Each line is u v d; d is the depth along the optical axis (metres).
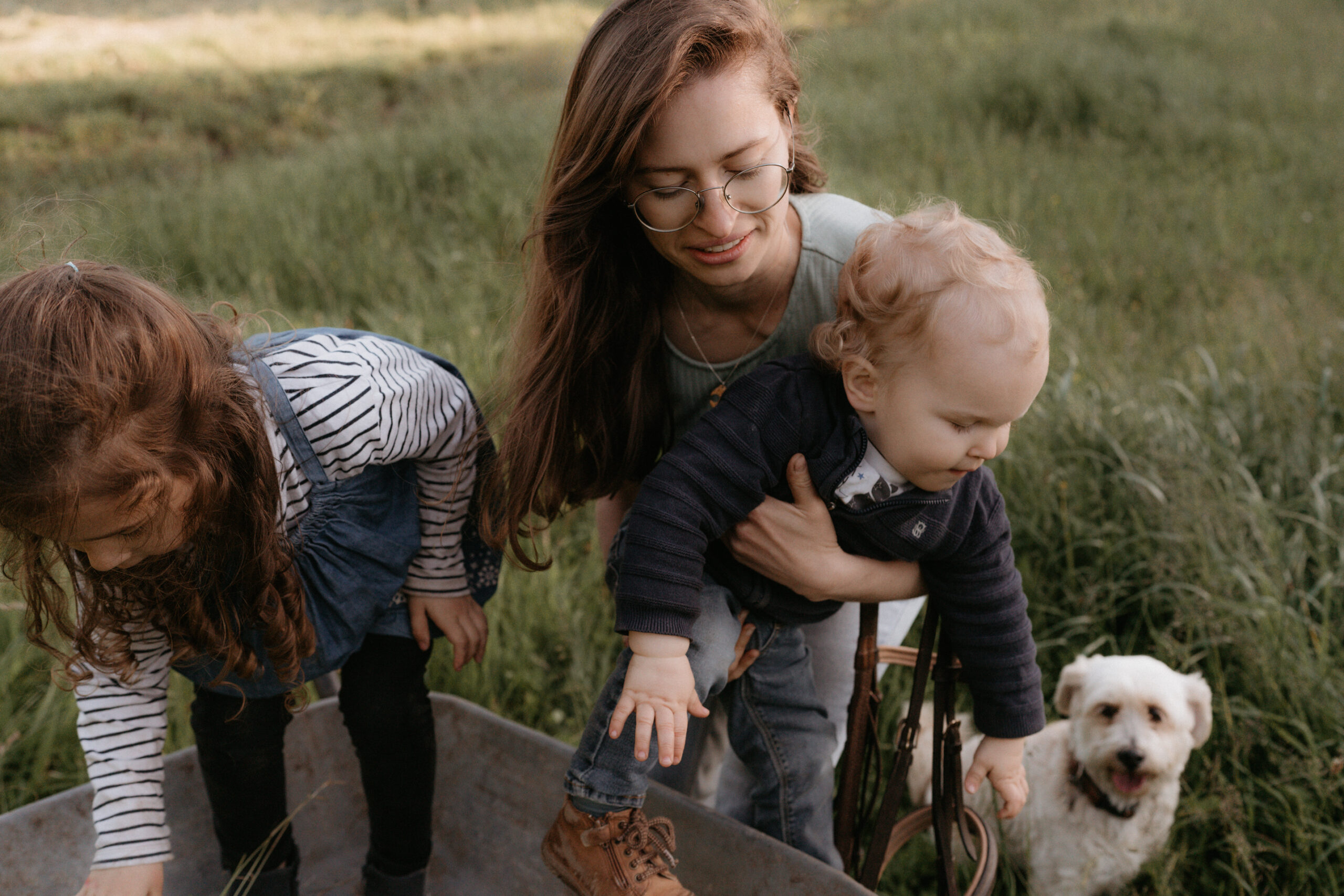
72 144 9.57
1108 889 2.36
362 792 2.14
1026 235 2.53
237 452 1.32
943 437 1.34
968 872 2.41
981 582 1.52
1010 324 1.29
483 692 2.79
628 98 1.32
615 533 1.94
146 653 1.51
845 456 1.42
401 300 5.07
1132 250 5.65
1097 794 2.30
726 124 1.32
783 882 1.59
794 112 1.54
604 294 1.59
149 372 1.18
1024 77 8.88
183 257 5.64
